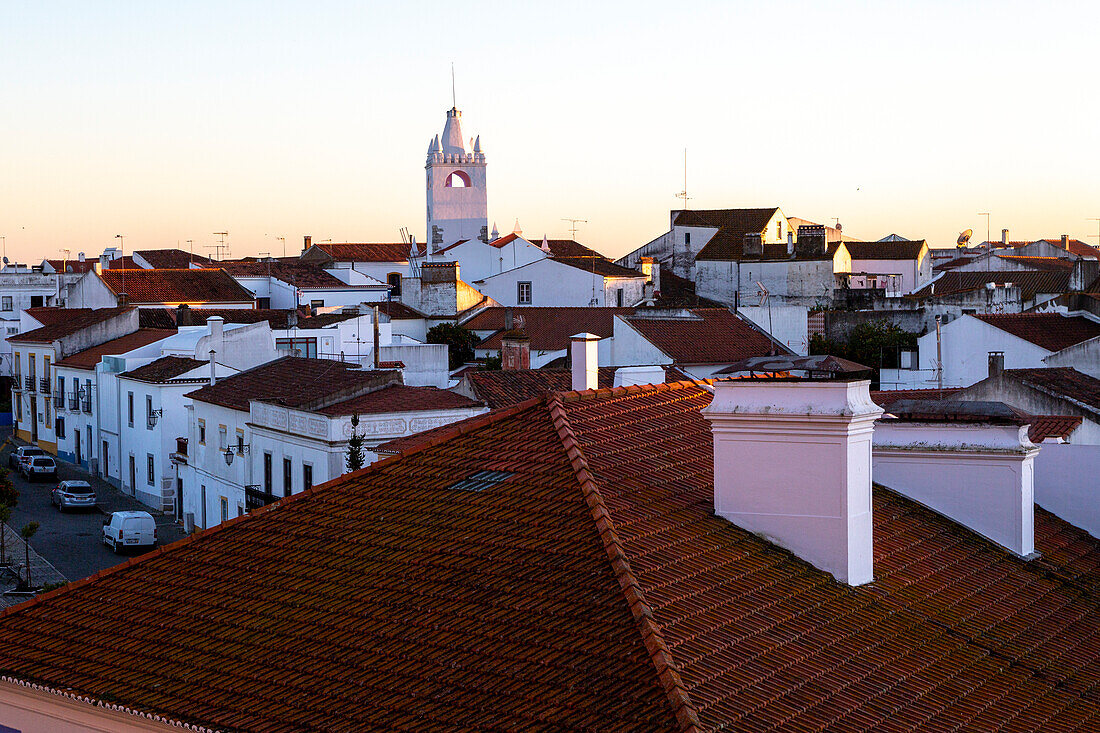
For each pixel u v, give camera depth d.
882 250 122.62
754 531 18.22
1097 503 24.00
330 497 20.42
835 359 18.42
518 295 112.50
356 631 16.75
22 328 101.88
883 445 22.05
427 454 21.12
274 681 16.25
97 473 78.69
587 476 18.66
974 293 87.38
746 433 18.20
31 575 53.06
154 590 19.09
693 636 15.24
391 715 15.05
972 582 19.41
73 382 83.31
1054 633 18.77
